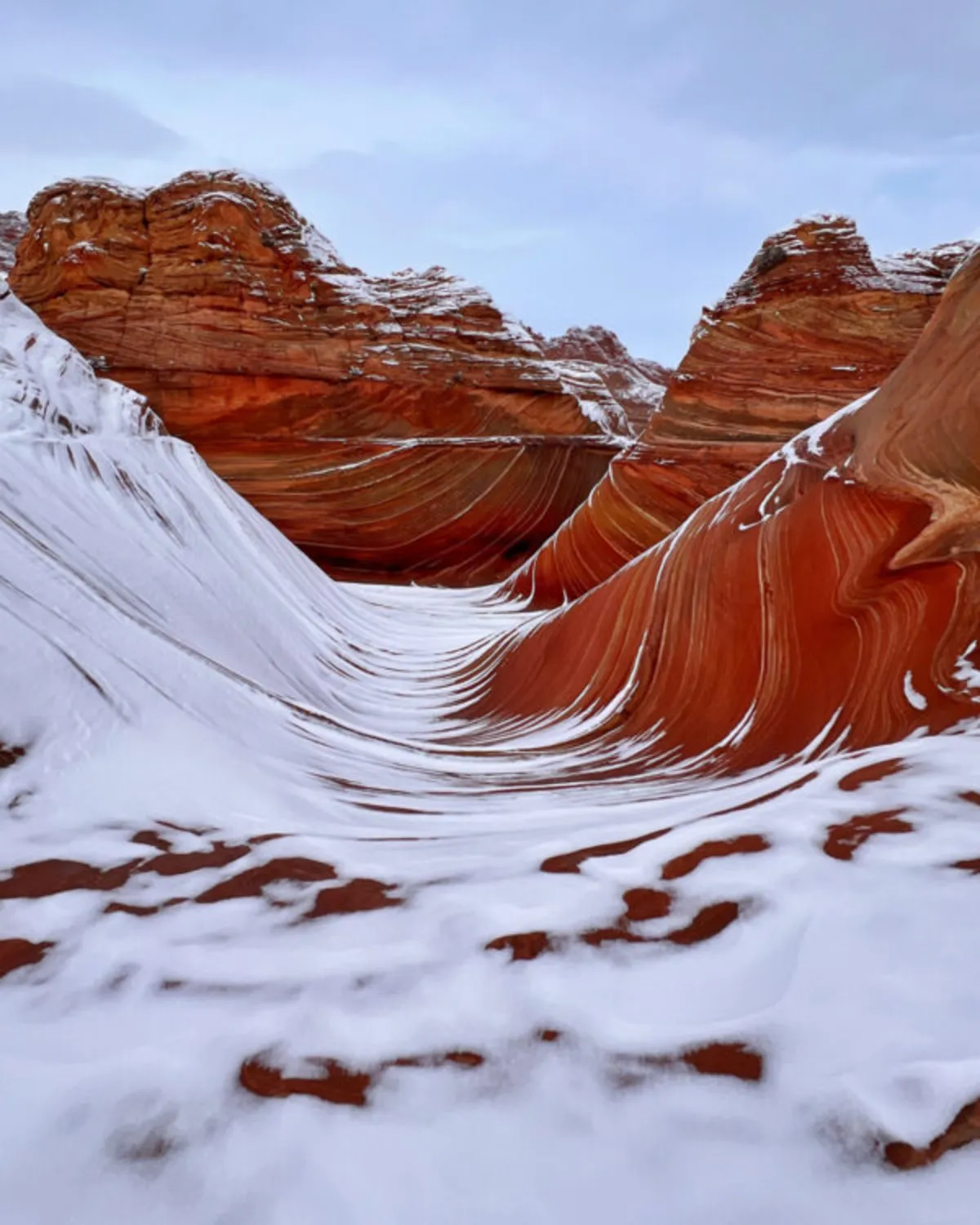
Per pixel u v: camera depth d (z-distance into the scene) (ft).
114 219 63.26
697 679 16.69
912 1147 3.63
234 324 61.82
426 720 22.63
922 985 4.66
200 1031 4.99
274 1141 4.06
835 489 15.62
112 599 15.46
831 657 13.85
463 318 67.10
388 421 63.87
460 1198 3.65
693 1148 3.79
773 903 5.79
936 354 14.33
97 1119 4.27
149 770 9.59
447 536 63.16
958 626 11.98
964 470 13.16
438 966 5.55
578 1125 4.00
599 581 48.39
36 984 5.59
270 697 15.52
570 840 7.89
